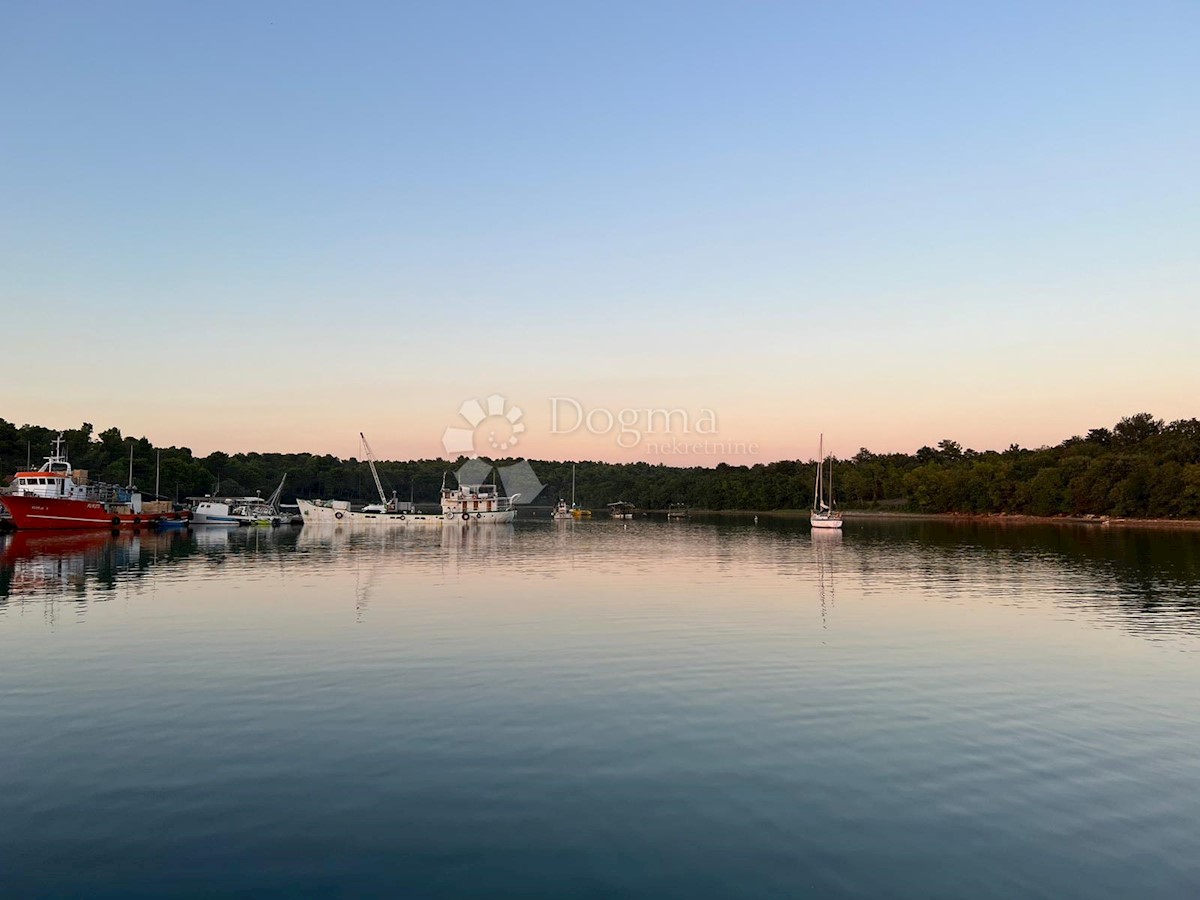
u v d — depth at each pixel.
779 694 24.58
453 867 13.88
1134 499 158.00
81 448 176.25
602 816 15.84
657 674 26.97
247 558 74.00
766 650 31.00
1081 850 14.70
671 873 13.76
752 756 19.14
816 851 14.55
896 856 14.39
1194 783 17.77
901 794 17.02
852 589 51.22
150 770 18.00
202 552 80.12
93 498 119.50
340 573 60.81
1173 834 15.34
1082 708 23.41
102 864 13.88
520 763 18.55
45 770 17.97
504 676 26.55
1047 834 15.30
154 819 15.56
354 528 153.00
